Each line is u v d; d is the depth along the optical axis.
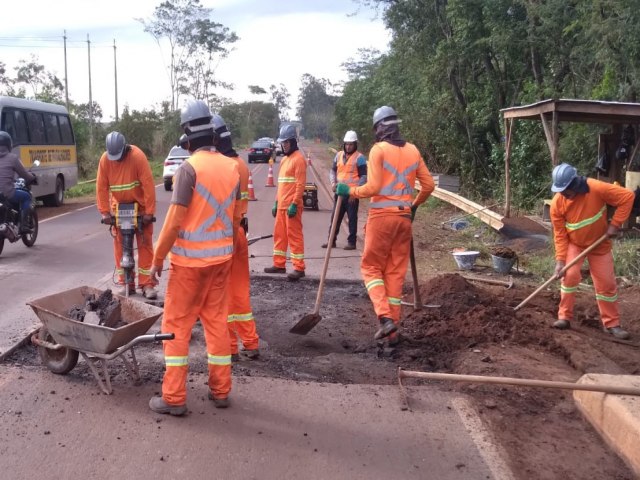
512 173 16.83
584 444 4.25
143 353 5.67
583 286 8.70
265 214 16.52
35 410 4.42
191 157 4.40
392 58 24.05
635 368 5.79
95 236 12.66
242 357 5.75
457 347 6.18
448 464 3.91
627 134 11.90
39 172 17.30
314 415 4.51
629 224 10.80
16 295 7.60
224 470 3.75
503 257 9.38
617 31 11.81
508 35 16.36
